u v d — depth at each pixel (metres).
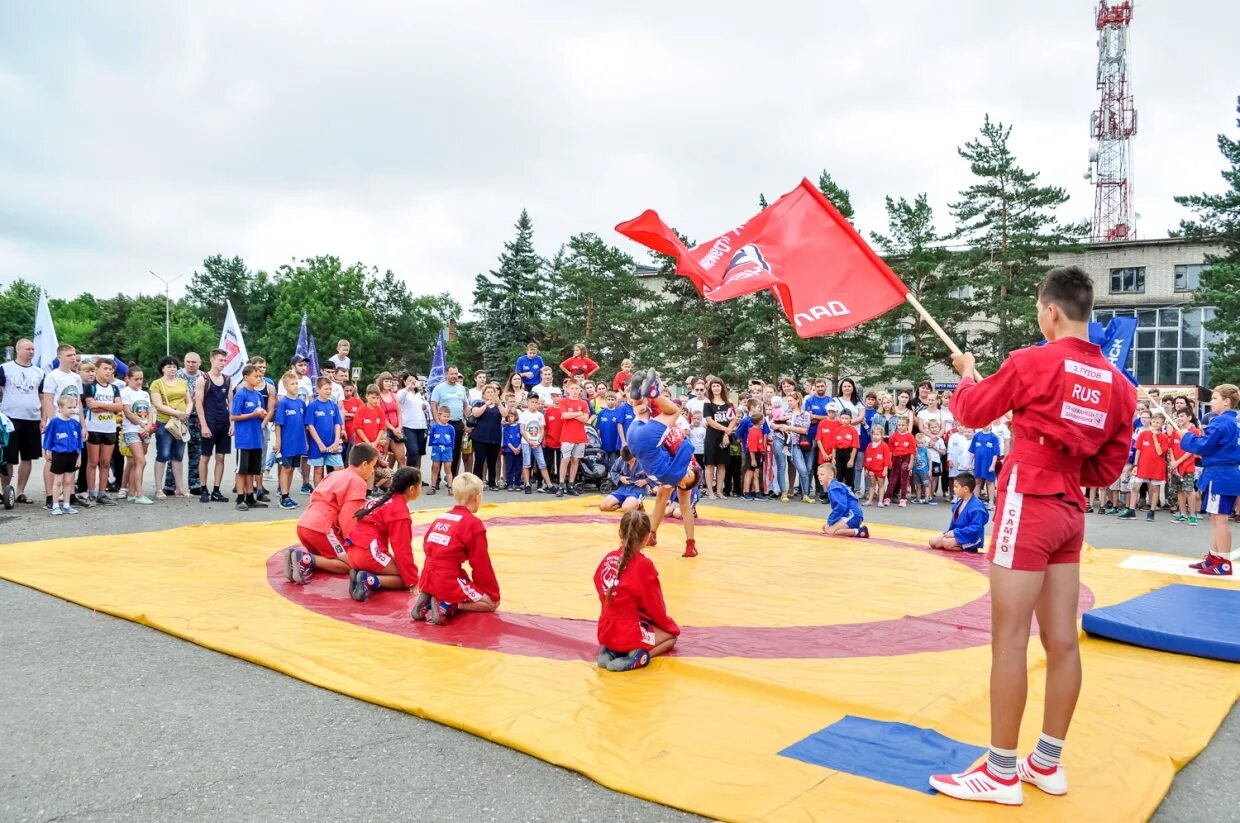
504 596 6.84
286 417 12.34
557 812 3.38
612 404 15.84
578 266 46.94
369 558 6.68
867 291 5.91
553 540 9.56
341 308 74.88
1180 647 5.72
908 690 4.73
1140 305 42.44
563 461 15.02
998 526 3.61
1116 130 48.72
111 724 4.22
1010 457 3.66
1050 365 3.54
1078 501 3.57
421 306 84.31
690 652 5.40
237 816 3.32
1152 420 14.74
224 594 6.69
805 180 6.48
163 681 4.86
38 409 11.43
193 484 13.45
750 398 15.91
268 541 9.04
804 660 5.27
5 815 3.29
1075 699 3.52
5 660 5.17
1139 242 42.31
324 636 5.62
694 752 3.86
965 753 3.89
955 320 35.03
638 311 43.44
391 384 15.16
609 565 5.21
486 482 15.83
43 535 9.45
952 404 3.96
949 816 3.28
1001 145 34.38
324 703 4.55
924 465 15.81
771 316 35.47
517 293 58.69
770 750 3.89
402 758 3.87
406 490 6.93
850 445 15.38
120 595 6.56
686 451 8.76
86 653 5.33
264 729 4.19
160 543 8.73
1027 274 34.44
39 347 15.53
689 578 7.79
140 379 12.70
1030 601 3.48
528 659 5.23
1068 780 3.66
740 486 16.70
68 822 3.24
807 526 11.67
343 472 7.58
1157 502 15.38
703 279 7.24
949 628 6.14
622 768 3.68
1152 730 4.32
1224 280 29.70
